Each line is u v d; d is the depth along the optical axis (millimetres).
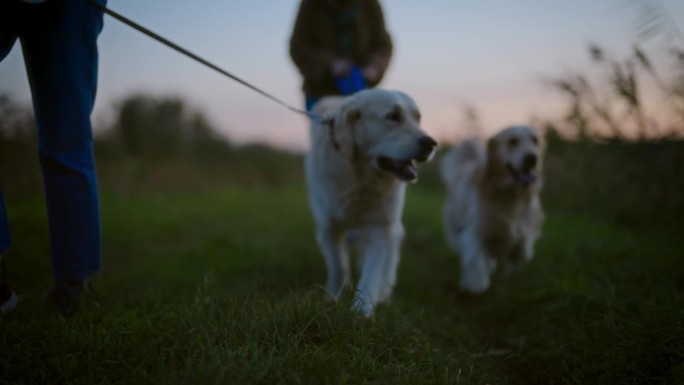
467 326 2945
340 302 2197
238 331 1931
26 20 2096
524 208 4027
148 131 11602
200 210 6859
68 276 2281
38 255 3969
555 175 6223
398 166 2816
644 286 2947
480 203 3980
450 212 4625
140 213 6324
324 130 3021
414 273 3998
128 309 2297
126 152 10883
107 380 1603
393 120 2836
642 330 2150
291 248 4566
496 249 4113
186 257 4016
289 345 1808
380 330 2105
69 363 1660
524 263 4070
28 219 5301
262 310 2154
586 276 3258
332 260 3107
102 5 2158
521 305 3129
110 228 5293
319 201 3117
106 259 4188
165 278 3115
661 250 3621
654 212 4797
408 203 7746
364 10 3924
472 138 4734
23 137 7512
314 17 3844
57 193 2230
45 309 2264
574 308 2791
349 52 3859
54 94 2164
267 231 5570
